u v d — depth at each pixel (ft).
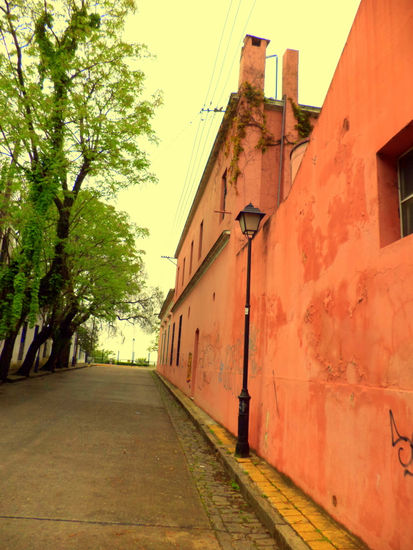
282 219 20.86
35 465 18.43
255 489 15.96
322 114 16.47
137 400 48.44
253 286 25.93
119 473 18.33
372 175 12.29
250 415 24.08
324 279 15.10
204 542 11.92
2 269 50.98
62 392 49.75
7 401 37.99
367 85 12.96
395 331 10.37
